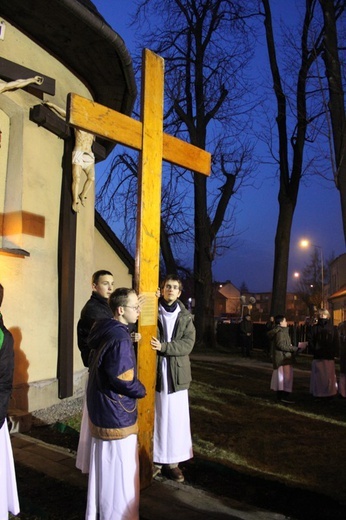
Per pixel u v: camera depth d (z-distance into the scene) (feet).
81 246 26.40
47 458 15.53
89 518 10.72
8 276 20.84
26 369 21.27
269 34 65.51
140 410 13.30
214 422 22.17
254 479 14.71
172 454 14.23
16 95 21.61
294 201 66.23
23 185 21.83
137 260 13.58
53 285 23.30
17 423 18.44
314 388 29.25
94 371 10.80
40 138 22.98
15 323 20.99
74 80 26.35
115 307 11.13
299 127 64.23
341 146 35.55
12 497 11.21
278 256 65.82
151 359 13.69
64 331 23.03
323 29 41.14
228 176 72.38
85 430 13.41
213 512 12.01
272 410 25.55
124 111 30.91
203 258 71.10
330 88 37.35
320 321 29.89
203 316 70.79
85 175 25.26
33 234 22.22
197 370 41.81
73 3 19.36
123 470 10.51
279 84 65.46
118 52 22.97
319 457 17.47
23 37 22.48
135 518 10.61
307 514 12.42
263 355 62.95
